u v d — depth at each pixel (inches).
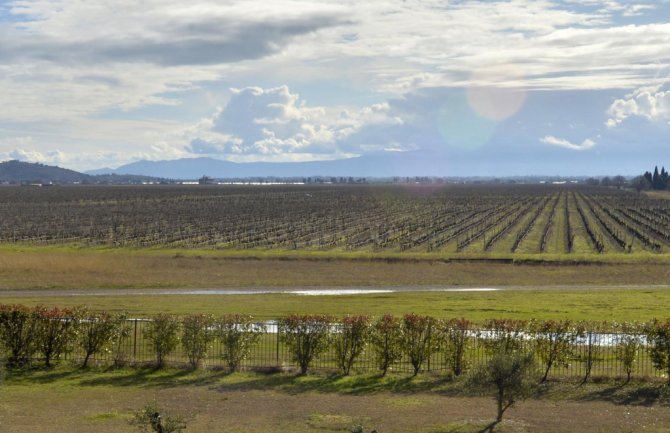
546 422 816.9
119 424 800.9
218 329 1056.8
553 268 2536.9
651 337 990.4
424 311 1621.6
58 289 2006.6
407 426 800.9
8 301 1748.3
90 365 1073.5
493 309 1660.9
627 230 4416.8
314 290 2060.8
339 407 874.1
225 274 2316.7
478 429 791.1
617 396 926.4
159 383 983.6
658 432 784.9
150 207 6786.4
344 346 1042.1
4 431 772.0
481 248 3408.0
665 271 2469.2
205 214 5812.0
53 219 5329.7
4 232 4281.5
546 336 1004.6
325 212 5984.3
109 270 2310.5
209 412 852.0
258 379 1005.2
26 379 1001.5
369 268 2484.0
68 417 828.0
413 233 4151.1
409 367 1080.2
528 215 5674.2
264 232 4252.0
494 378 805.9
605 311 1652.3
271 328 1334.9
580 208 6619.1
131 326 1159.0
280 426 799.7
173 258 2662.4
